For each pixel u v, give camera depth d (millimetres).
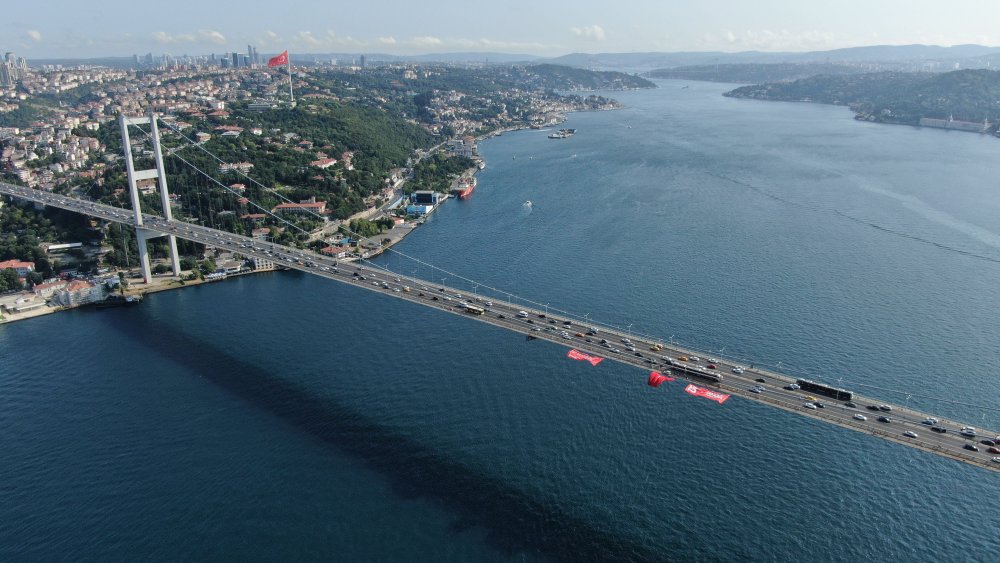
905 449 145875
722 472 138000
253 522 123438
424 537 119562
